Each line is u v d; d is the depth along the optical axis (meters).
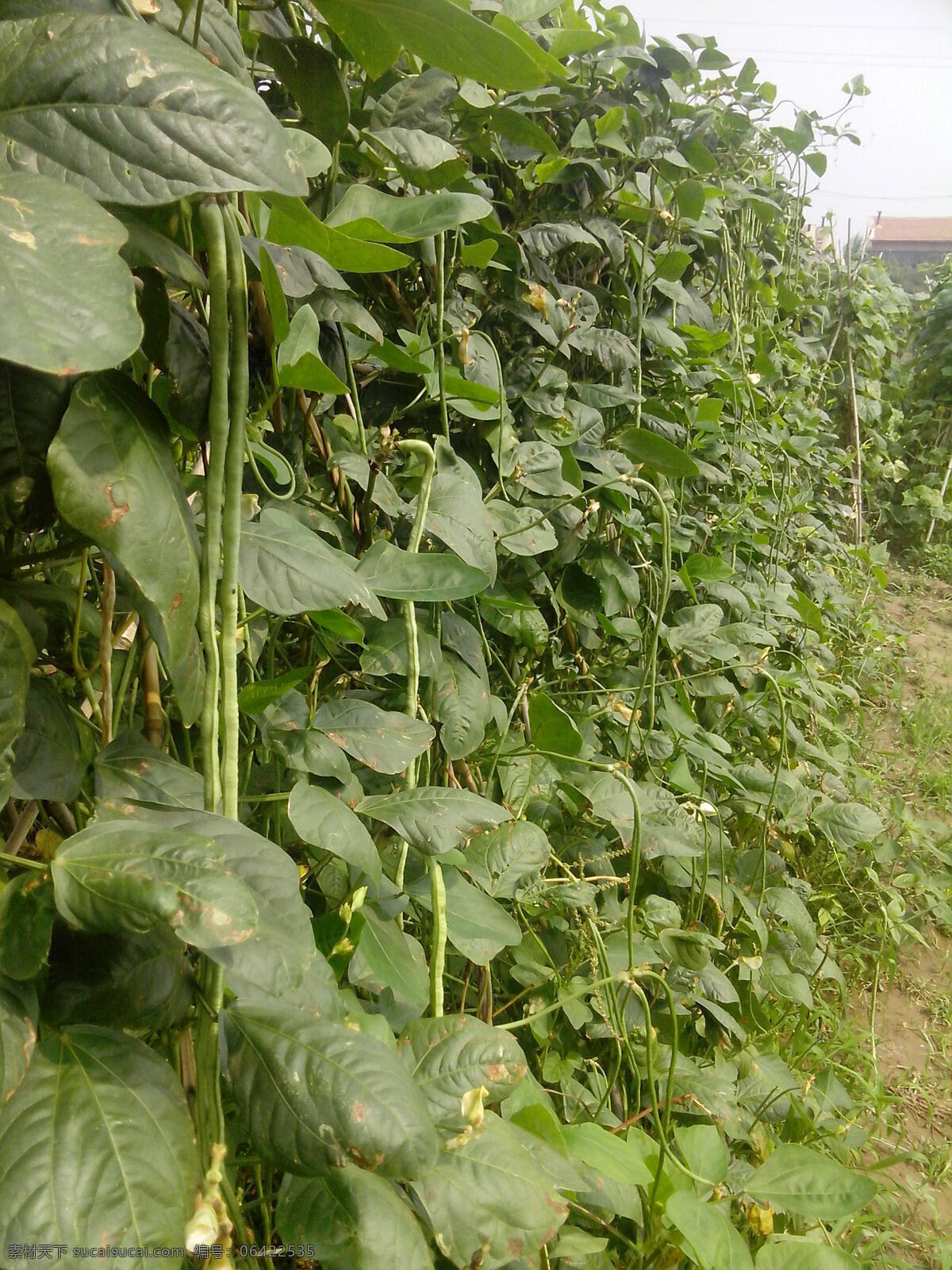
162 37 0.47
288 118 0.97
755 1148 1.38
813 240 4.89
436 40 0.59
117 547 0.45
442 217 0.86
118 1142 0.46
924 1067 1.91
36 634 0.54
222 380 0.55
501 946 0.92
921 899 2.38
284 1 0.77
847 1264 0.90
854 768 2.66
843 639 3.64
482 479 1.45
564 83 1.46
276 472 0.91
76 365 0.36
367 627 1.04
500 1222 0.65
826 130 3.33
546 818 1.43
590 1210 1.10
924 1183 1.60
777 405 3.20
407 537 1.15
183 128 0.44
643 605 2.04
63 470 0.45
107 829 0.49
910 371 6.25
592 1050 1.37
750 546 2.64
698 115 1.97
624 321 1.91
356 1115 0.52
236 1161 0.69
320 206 0.98
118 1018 0.52
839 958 2.15
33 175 0.41
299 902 0.55
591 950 1.28
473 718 1.09
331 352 0.98
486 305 1.55
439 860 0.96
